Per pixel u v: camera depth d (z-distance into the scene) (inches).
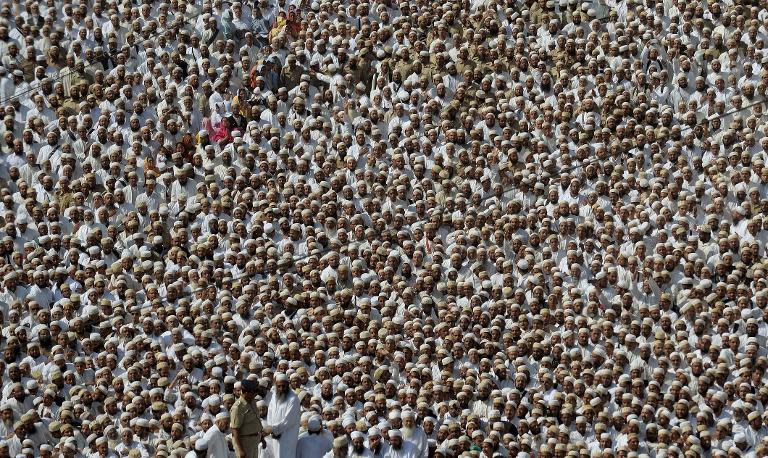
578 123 5851.4
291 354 5012.3
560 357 4963.1
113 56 6437.0
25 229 5743.1
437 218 5472.4
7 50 6550.2
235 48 6358.3
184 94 6146.7
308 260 5393.7
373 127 5895.7
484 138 5841.5
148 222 5723.4
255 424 4200.3
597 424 4729.3
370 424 4717.0
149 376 5029.5
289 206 5620.1
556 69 6043.3
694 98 5890.8
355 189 5708.7
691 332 5036.9
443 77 6023.6
